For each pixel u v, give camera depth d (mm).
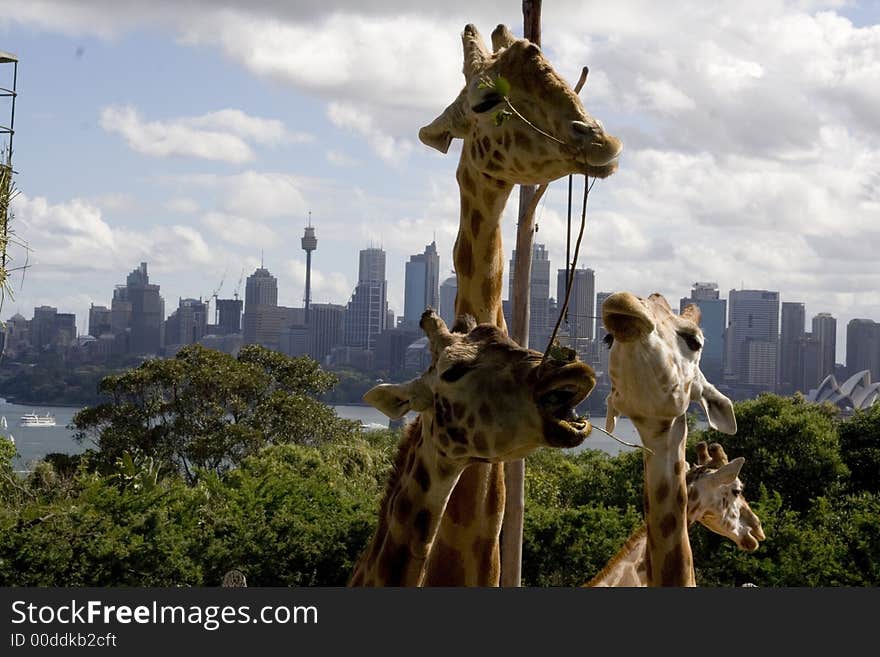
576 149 5094
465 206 6016
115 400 39500
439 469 4402
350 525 17016
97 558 14773
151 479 17719
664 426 6145
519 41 5398
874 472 23562
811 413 23344
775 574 14727
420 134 6168
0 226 11047
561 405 4027
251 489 18094
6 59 11188
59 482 20078
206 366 39781
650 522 6219
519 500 7570
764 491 16359
